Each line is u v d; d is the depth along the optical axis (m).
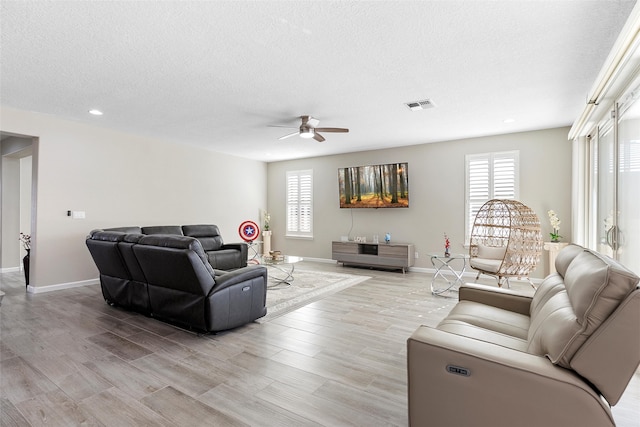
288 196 8.11
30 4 2.08
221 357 2.55
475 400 1.33
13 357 2.53
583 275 1.41
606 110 3.31
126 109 4.23
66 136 4.75
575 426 1.18
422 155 6.28
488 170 5.63
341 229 7.32
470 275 5.80
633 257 2.61
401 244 6.17
